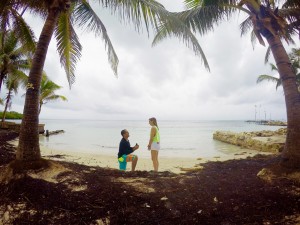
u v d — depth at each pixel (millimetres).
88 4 6605
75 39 7359
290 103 4715
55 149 14219
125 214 3312
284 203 3348
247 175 4816
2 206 3480
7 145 11188
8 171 4434
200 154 14055
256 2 5160
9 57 20031
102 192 3920
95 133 38438
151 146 6539
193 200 3727
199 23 6457
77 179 4340
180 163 9523
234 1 5555
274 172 4422
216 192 3975
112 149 16594
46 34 5059
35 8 6855
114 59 7070
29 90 4848
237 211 3293
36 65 4938
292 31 7812
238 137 19688
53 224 3092
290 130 4590
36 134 4805
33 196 3697
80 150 15141
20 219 3203
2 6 6738
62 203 3537
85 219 3189
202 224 3047
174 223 3098
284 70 4926
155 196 3855
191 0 6621
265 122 123812
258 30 5246
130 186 4270
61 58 7441
